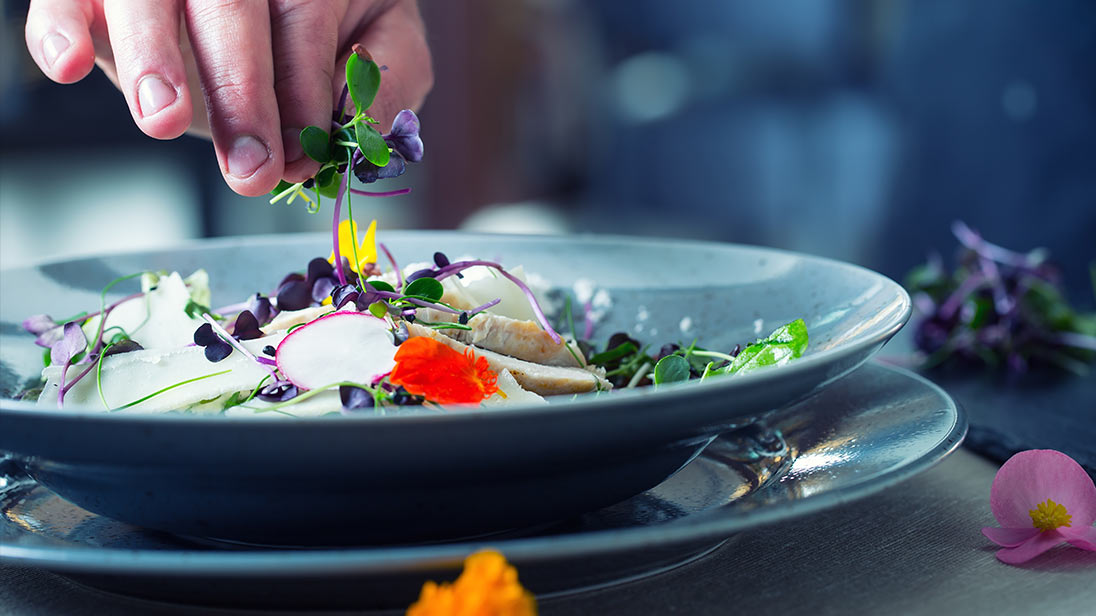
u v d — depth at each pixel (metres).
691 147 2.74
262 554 0.46
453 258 0.73
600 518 0.55
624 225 2.89
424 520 0.49
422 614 0.44
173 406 0.52
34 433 0.46
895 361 0.84
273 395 0.52
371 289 0.59
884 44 2.08
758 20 2.49
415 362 0.49
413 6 0.70
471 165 2.73
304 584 0.48
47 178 2.01
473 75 2.72
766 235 2.56
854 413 0.60
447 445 0.46
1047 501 0.55
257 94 0.54
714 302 0.67
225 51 0.53
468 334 0.58
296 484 0.47
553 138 3.03
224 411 0.52
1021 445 0.63
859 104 2.22
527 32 2.85
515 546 0.46
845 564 0.53
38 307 0.66
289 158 0.56
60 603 0.51
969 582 0.52
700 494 0.56
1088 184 1.58
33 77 1.82
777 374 0.47
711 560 0.53
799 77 2.42
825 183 2.32
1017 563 0.53
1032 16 1.60
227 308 0.64
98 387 0.54
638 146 2.88
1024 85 1.63
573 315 0.70
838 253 2.25
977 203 1.73
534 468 0.48
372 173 0.57
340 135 0.57
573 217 2.98
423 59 0.69
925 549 0.54
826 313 0.61
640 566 0.51
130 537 0.54
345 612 0.49
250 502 0.48
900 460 0.52
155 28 0.53
